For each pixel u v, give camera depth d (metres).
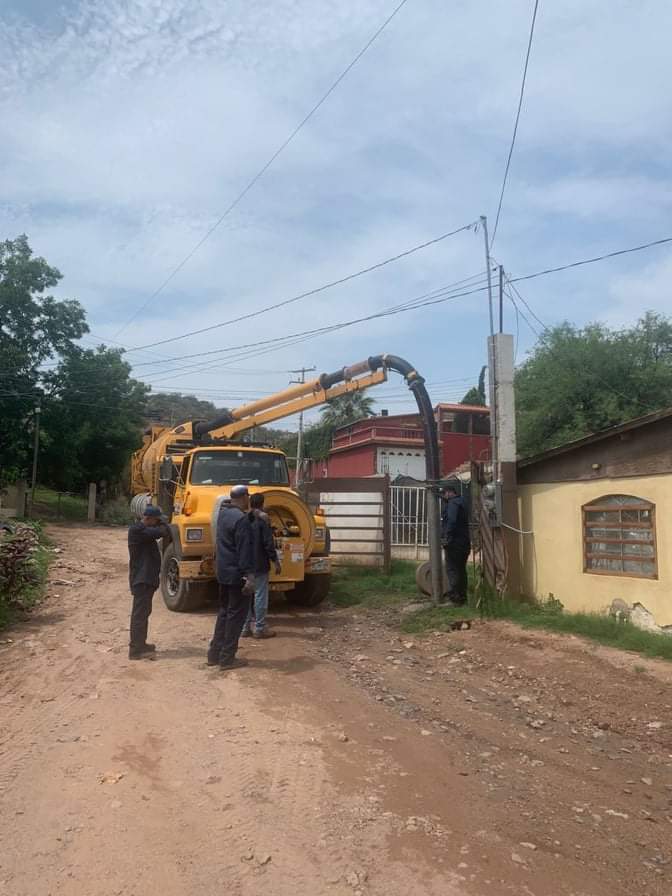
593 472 9.78
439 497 11.80
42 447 35.19
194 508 11.22
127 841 4.06
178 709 6.41
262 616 9.43
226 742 5.61
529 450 24.72
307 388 14.86
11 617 10.41
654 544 8.76
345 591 13.29
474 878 3.73
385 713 6.50
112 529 31.17
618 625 8.89
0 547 11.38
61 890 3.59
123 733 5.80
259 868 3.79
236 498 8.16
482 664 8.27
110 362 36.53
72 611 11.18
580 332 25.66
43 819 4.33
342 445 38.59
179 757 5.31
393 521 16.97
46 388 35.06
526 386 26.06
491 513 11.18
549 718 6.47
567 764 5.39
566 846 4.11
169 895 3.55
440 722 6.32
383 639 9.70
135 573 8.33
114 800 4.57
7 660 8.22
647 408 23.47
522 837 4.20
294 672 7.79
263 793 4.70
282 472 12.71
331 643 9.41
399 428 34.16
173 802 4.57
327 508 15.37
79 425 36.09
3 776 4.96
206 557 10.88
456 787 4.89
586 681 7.34
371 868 3.80
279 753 5.39
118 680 7.32
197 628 9.99
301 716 6.28
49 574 14.70
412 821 4.33
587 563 9.88
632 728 6.14
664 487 8.59
